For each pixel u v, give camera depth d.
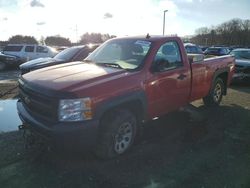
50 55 21.12
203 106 7.84
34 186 3.89
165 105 5.49
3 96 9.25
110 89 4.28
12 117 6.96
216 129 6.11
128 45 5.50
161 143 5.34
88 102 4.01
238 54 13.28
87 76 4.43
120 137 4.67
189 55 6.61
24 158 4.61
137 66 4.95
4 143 5.16
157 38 5.50
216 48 31.31
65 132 3.89
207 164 4.56
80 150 4.18
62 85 4.10
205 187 3.95
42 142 4.43
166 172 4.31
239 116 7.02
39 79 4.46
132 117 4.76
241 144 5.36
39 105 4.24
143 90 4.81
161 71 5.21
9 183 3.93
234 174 4.29
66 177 4.12
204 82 6.77
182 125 6.32
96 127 4.11
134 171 4.33
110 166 4.45
